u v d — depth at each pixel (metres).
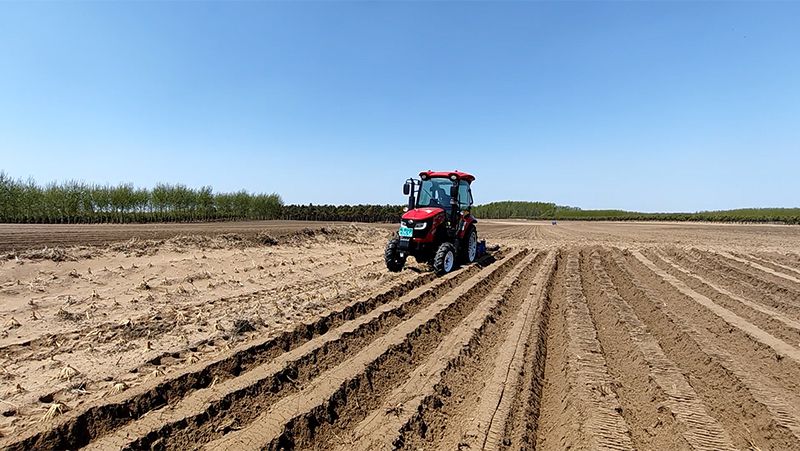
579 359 5.62
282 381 4.59
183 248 11.67
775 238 28.92
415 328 6.36
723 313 7.54
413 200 12.02
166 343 5.37
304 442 3.76
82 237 12.41
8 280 7.34
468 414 4.34
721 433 3.97
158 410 3.85
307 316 6.72
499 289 9.59
